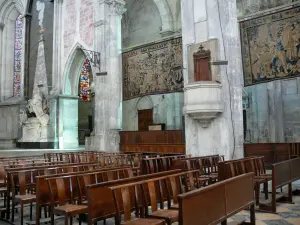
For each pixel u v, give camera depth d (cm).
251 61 1805
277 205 736
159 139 1772
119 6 2036
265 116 1897
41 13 2653
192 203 390
